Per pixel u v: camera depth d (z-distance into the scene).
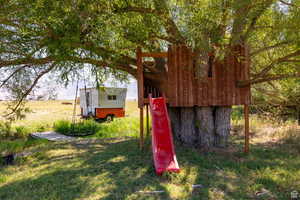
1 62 6.04
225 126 6.46
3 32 4.93
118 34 4.46
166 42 6.78
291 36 4.52
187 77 5.74
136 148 6.40
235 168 4.75
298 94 8.73
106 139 8.87
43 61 6.21
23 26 4.48
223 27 4.97
